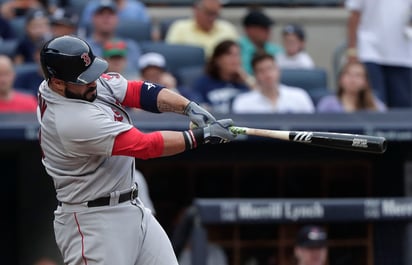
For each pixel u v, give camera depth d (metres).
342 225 31.47
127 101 20.06
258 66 34.62
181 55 40.06
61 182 19.70
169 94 19.98
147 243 20.12
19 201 31.95
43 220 31.92
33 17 40.06
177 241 28.33
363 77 34.97
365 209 29.08
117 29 42.06
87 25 42.16
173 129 30.03
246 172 32.38
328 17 49.44
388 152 32.59
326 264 31.64
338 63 45.41
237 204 27.97
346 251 31.52
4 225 32.03
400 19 37.25
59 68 18.80
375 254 31.14
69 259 20.11
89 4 42.97
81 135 19.05
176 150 19.36
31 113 30.09
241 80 36.47
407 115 31.55
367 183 32.81
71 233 19.94
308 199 30.53
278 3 49.72
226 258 30.50
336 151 32.66
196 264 27.89
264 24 41.97
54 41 18.95
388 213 29.28
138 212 20.00
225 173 32.28
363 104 35.03
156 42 42.28
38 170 31.72
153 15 49.03
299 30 42.12
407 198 29.89
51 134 19.33
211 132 19.44
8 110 32.81
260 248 30.80
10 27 42.59
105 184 19.62
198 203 27.91
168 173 32.19
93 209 19.70
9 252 32.00
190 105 19.86
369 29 37.53
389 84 37.75
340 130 30.94
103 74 20.16
